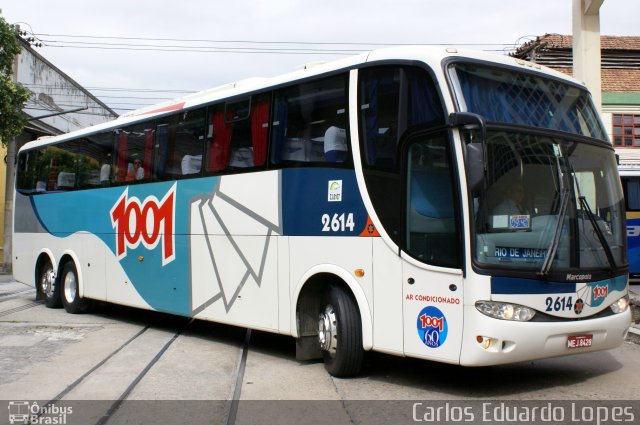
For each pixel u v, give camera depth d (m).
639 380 7.12
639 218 19.75
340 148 7.37
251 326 8.51
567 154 6.78
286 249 7.96
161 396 6.59
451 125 6.20
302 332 7.77
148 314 13.20
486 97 6.57
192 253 9.72
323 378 7.26
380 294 6.77
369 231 6.92
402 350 6.54
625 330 6.87
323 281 7.75
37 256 14.52
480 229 6.03
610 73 25.75
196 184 9.70
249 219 8.60
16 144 27.41
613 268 6.79
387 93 6.94
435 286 6.26
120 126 11.91
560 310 6.25
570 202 6.61
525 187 6.38
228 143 9.14
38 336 10.30
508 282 6.02
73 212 13.20
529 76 7.05
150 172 10.86
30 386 7.04
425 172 6.46
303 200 7.77
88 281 12.59
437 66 6.49
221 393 6.69
